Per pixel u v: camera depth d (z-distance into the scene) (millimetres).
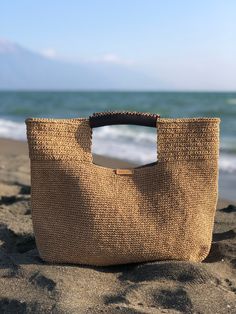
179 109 6129
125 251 640
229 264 654
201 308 526
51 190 655
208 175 657
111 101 9750
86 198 643
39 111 6070
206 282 588
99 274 622
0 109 6535
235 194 1295
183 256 650
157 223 645
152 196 650
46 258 654
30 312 521
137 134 2945
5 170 1451
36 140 654
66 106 7547
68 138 661
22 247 748
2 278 611
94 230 639
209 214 664
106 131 3129
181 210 648
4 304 549
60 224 651
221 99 10133
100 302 542
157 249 643
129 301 540
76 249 644
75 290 567
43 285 582
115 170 659
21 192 1188
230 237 766
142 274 620
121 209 643
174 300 544
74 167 651
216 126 661
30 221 849
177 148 657
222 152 2076
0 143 2521
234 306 531
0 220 863
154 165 659
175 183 650
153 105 7340
